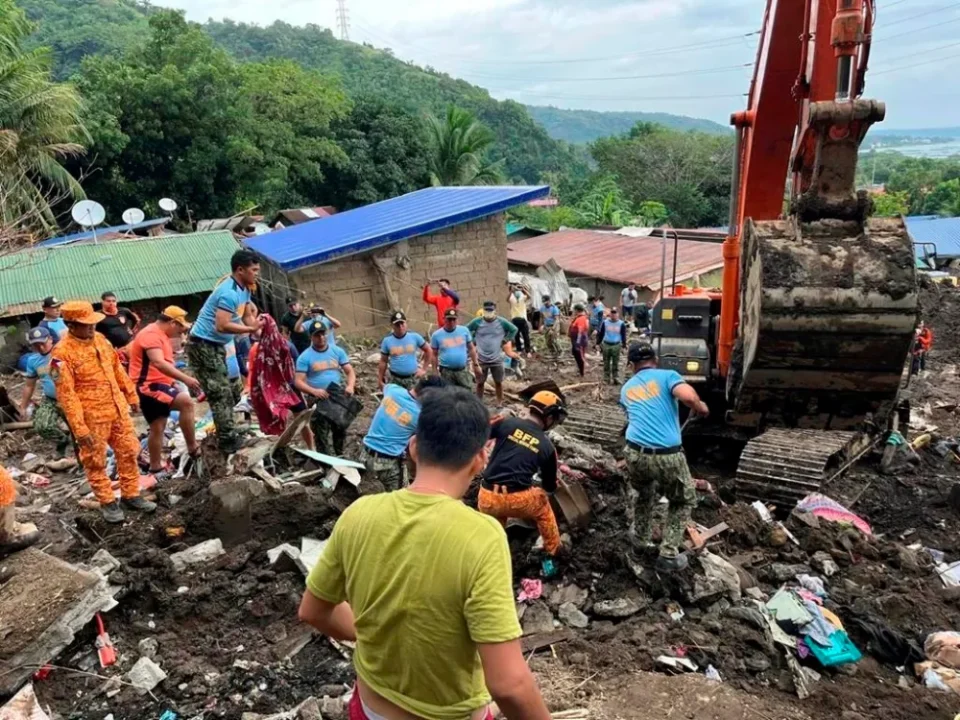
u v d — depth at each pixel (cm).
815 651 464
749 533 601
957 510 740
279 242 1995
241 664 457
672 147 5316
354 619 221
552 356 1839
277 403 736
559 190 6688
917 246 3450
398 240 1795
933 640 470
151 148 3064
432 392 235
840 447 711
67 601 440
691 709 406
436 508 212
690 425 817
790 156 684
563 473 655
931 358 1927
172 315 677
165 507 626
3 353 1585
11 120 2025
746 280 581
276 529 604
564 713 402
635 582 534
